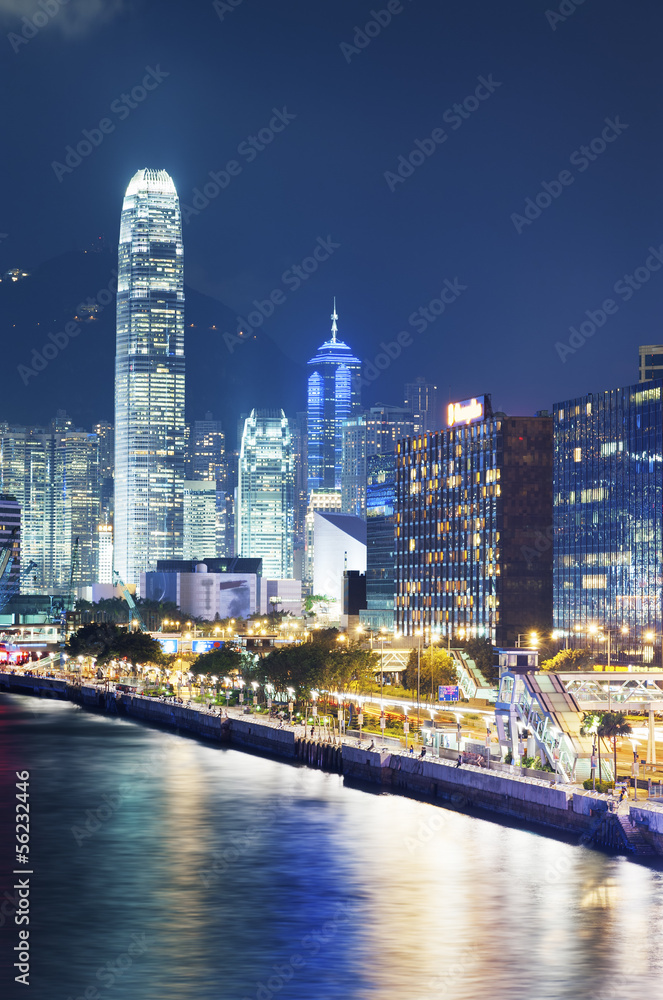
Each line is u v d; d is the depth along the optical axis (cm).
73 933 11981
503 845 14962
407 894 13088
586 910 12181
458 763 18088
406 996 10038
